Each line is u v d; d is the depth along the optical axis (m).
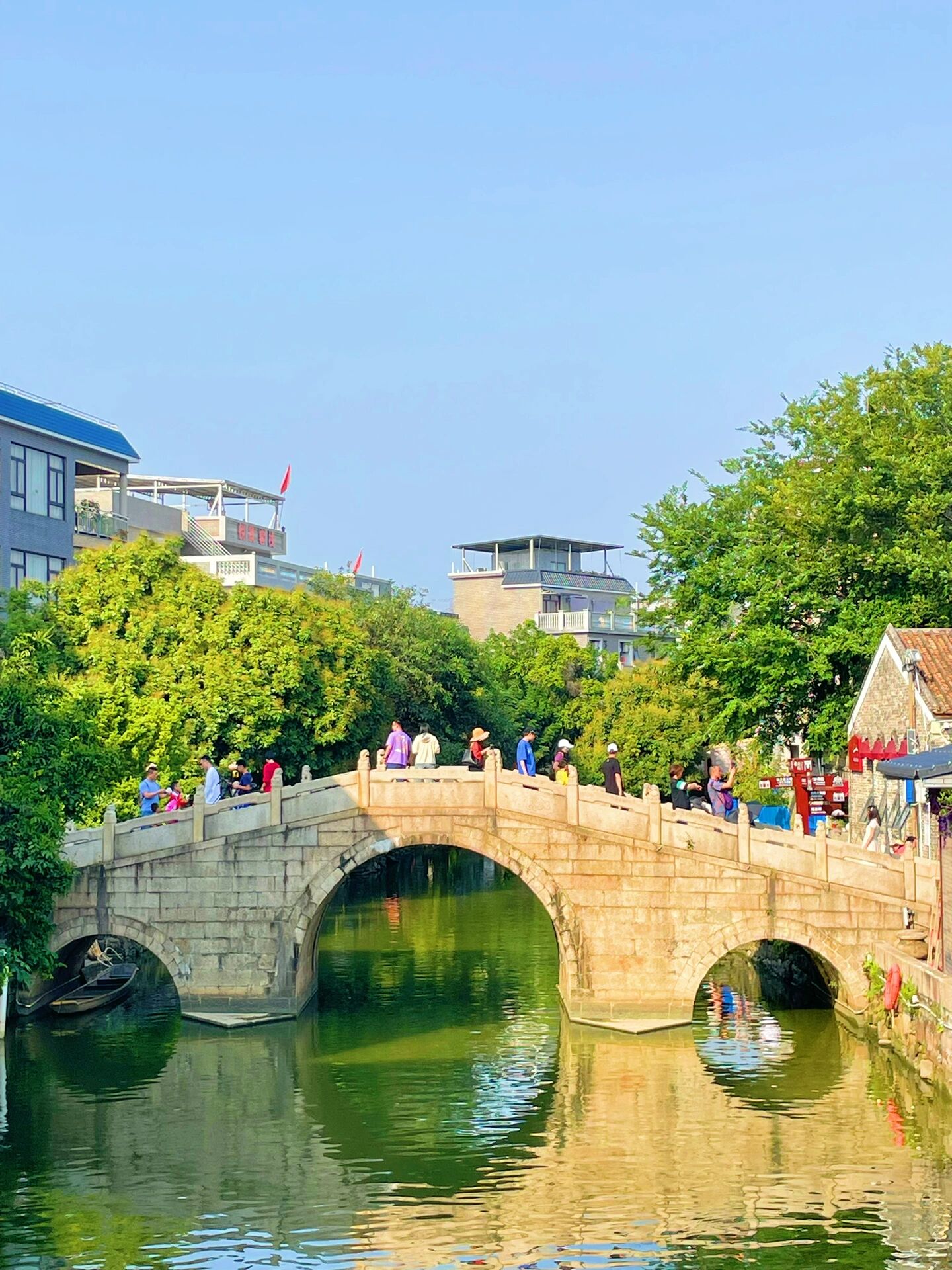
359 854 33.06
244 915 33.16
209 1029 32.62
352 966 41.06
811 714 44.03
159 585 49.09
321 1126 25.95
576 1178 23.14
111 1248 20.73
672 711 71.44
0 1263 20.27
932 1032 27.00
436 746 35.53
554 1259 20.09
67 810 33.25
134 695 42.69
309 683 50.22
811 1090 27.70
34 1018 34.50
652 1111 26.56
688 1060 30.03
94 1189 22.98
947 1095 25.94
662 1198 22.30
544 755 82.12
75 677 45.19
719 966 42.75
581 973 32.44
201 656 47.12
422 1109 26.89
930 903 31.72
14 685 32.38
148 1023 33.81
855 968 31.97
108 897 33.03
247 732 46.56
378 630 65.81
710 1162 23.75
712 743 51.62
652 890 32.38
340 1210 21.98
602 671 86.75
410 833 32.94
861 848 32.06
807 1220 21.25
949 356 43.41
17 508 50.88
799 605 42.09
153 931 33.09
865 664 41.41
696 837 32.31
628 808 32.50
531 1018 34.09
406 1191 22.75
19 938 30.80
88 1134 25.56
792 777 45.38
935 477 40.62
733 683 43.78
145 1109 26.98
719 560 45.44
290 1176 23.44
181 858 33.16
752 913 32.12
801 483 43.38
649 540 47.34
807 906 32.00
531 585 101.62
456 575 104.50
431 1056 30.61
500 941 45.50
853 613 40.97
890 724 37.25
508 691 80.75
